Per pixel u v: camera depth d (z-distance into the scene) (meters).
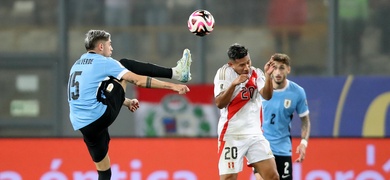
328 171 34.75
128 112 39.97
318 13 42.22
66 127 42.66
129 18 43.00
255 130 27.34
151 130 39.91
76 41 43.00
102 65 25.11
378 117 39.53
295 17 42.34
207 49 42.44
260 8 42.44
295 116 37.91
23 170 35.03
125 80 25.69
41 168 35.03
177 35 42.72
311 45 42.25
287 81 30.38
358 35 41.94
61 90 42.84
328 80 39.75
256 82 27.14
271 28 42.47
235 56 26.66
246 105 27.23
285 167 30.59
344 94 39.69
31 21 43.25
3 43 43.28
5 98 43.06
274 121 30.33
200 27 26.44
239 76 25.86
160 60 42.84
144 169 34.91
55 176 34.97
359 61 42.00
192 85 39.72
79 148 34.97
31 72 43.06
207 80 42.25
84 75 25.16
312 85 39.75
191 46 42.62
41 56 43.06
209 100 39.62
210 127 39.59
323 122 39.62
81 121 25.27
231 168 27.27
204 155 34.88
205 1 42.53
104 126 25.45
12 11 43.31
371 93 39.66
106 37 25.72
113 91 25.22
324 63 42.16
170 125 39.78
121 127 40.00
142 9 42.94
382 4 41.97
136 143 35.06
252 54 42.50
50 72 43.00
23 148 35.12
